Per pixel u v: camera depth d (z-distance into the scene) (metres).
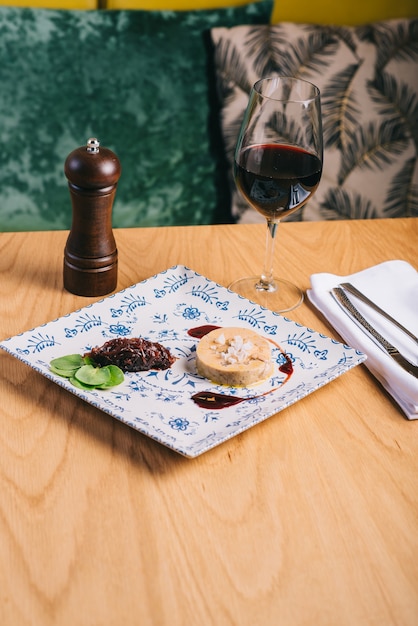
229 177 1.88
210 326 1.00
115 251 1.06
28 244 1.17
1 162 1.78
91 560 0.68
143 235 1.22
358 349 0.97
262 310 1.02
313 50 1.87
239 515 0.73
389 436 0.85
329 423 0.86
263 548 0.70
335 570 0.68
